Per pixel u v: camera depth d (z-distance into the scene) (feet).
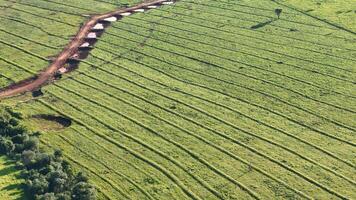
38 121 294.46
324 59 351.46
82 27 413.80
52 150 267.39
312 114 292.40
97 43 386.93
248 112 296.71
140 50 374.63
